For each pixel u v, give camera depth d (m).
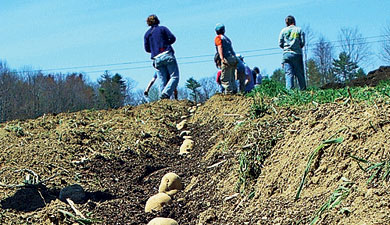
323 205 6.18
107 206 8.64
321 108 8.09
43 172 9.73
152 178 9.91
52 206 8.45
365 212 5.65
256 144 8.22
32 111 47.59
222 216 7.45
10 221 7.96
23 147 10.60
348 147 6.59
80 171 10.09
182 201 8.40
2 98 46.56
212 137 10.95
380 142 6.32
